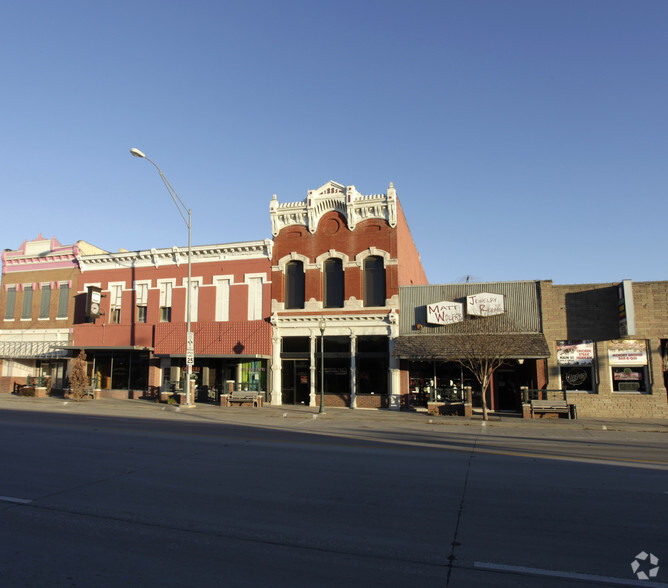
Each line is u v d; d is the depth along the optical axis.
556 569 5.62
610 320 24.78
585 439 17.12
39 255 36.59
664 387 23.84
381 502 8.30
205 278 32.06
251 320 30.39
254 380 30.27
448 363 27.19
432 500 8.44
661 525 7.17
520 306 26.12
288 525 7.12
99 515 7.54
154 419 21.72
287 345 29.88
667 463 12.03
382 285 28.78
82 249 36.12
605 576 5.45
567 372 25.22
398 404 27.06
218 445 14.04
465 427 20.64
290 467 11.06
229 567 5.64
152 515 7.55
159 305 33.00
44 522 7.22
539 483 9.68
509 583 5.26
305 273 29.83
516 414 25.23
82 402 29.89
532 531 6.90
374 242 28.86
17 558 5.89
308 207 29.86
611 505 8.16
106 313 34.25
